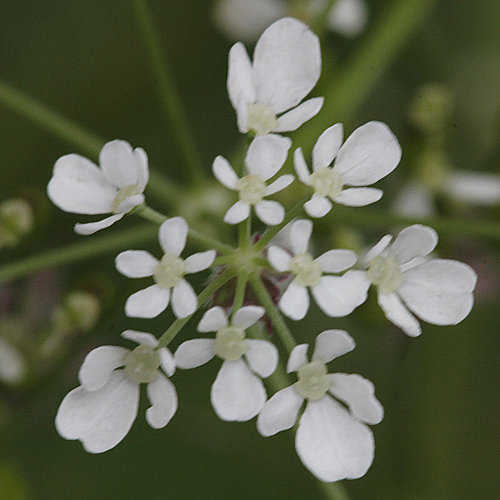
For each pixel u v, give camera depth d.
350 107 0.11
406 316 0.09
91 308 0.11
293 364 0.09
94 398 0.09
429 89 0.11
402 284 0.10
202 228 0.11
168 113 0.11
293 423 0.09
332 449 0.09
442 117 0.11
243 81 0.10
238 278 0.09
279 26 0.10
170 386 0.09
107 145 0.09
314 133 0.11
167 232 0.09
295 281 0.09
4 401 0.11
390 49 0.11
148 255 0.09
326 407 0.09
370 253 0.09
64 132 0.11
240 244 0.10
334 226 0.11
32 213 0.11
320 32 0.11
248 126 0.10
